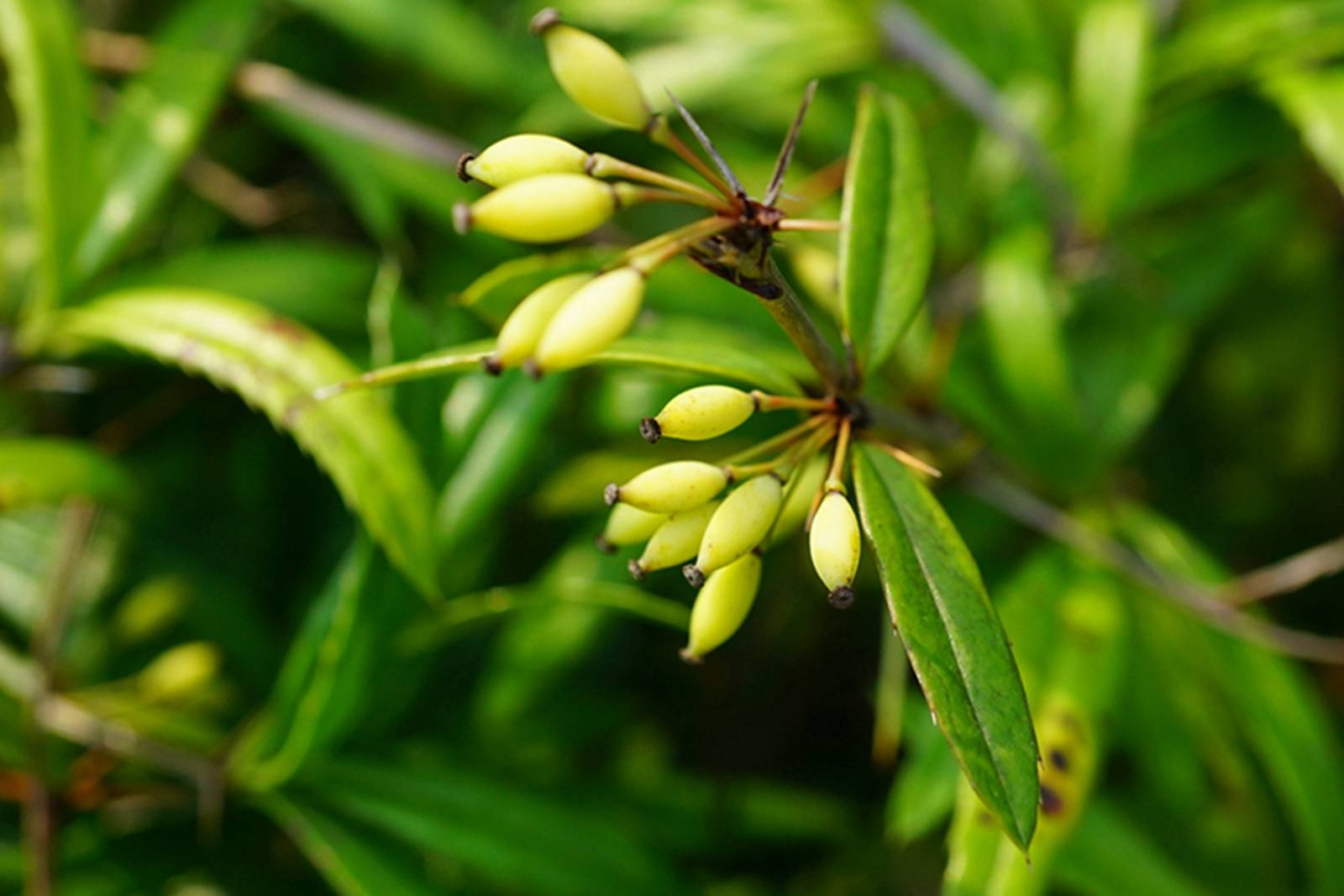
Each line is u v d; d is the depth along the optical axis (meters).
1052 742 0.43
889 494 0.38
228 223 0.57
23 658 0.47
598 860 0.45
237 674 0.50
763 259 0.37
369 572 0.43
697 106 0.52
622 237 0.51
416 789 0.44
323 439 0.42
